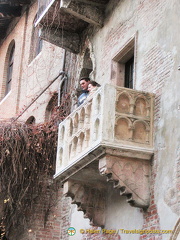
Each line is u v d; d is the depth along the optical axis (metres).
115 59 13.50
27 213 15.16
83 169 11.82
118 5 13.93
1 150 14.77
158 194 10.47
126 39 13.05
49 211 15.30
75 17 15.34
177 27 11.03
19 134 15.02
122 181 10.70
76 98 15.30
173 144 10.33
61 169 12.27
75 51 15.83
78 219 14.07
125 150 10.77
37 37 20.55
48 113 17.55
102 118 10.77
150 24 12.11
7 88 22.42
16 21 22.41
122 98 11.07
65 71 16.48
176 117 10.41
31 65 19.86
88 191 12.41
